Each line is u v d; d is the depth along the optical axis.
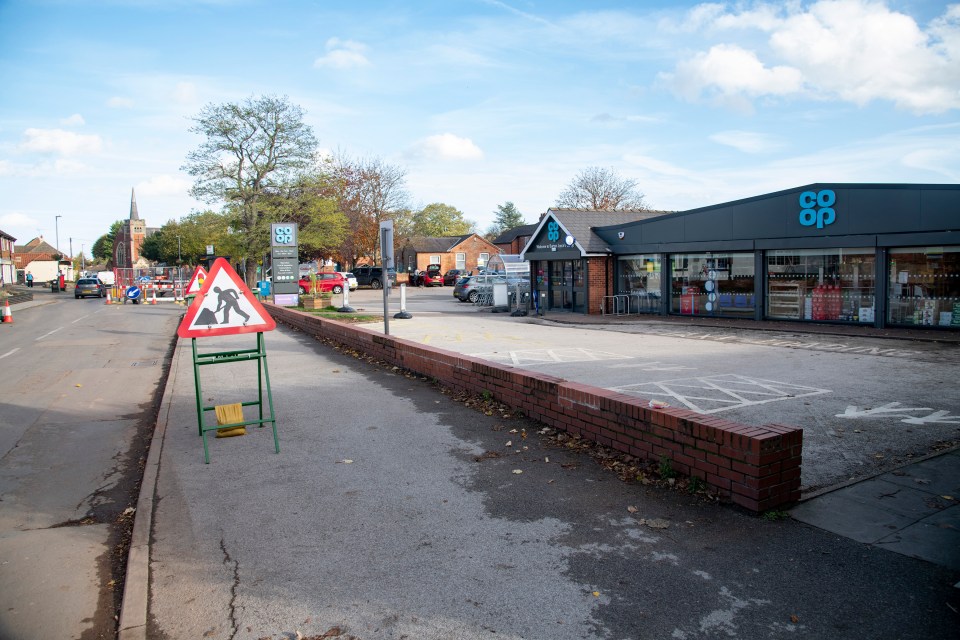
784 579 3.70
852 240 15.85
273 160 41.22
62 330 22.53
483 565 4.02
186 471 6.05
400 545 4.34
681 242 20.53
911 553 3.94
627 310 22.94
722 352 12.59
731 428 4.78
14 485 6.18
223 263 6.89
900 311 15.34
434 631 3.33
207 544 4.46
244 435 7.27
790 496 4.69
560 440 6.46
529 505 4.92
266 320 7.03
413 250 70.81
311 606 3.62
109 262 151.12
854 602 3.44
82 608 3.83
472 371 8.56
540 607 3.52
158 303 38.75
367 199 63.22
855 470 5.40
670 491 5.05
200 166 39.81
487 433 6.89
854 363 10.73
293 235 27.72
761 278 18.30
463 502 5.04
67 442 7.70
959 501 4.66
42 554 4.60
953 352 11.64
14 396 10.52
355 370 11.30
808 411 7.41
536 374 7.38
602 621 3.37
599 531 4.42
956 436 6.27
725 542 4.18
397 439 6.84
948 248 14.41
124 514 5.37
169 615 3.58
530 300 26.52
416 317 23.39
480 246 72.75
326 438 7.00
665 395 8.49
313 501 5.20
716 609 3.43
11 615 3.75
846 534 4.22
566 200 62.34
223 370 11.77
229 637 3.35
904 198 14.83
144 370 13.23
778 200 17.56
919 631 3.18
